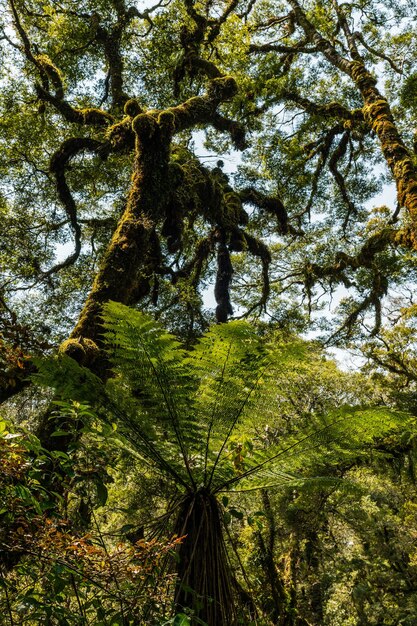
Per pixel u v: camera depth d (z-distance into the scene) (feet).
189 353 9.79
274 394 10.36
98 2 36.65
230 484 10.36
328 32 45.39
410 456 27.53
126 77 40.40
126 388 10.47
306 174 48.80
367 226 49.70
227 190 37.42
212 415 10.10
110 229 39.40
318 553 43.88
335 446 10.66
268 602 33.09
